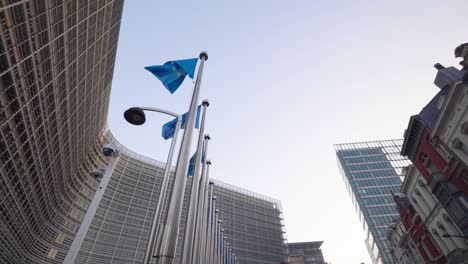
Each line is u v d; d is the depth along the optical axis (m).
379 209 86.00
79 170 52.28
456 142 26.00
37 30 23.47
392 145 113.56
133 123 11.68
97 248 51.47
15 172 25.45
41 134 28.69
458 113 25.17
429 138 30.17
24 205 29.61
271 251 87.12
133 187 66.69
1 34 19.44
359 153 111.94
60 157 36.69
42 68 25.45
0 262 29.33
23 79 22.77
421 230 37.72
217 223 28.20
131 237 57.75
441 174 29.14
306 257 107.25
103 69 43.31
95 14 34.22
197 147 12.22
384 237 78.31
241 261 77.50
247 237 84.81
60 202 44.66
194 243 14.67
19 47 21.59
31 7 22.16
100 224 54.81
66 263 39.78
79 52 32.66
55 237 42.81
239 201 93.56
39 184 31.94
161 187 10.85
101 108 50.03
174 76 12.66
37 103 26.05
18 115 23.56
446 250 32.16
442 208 31.20
